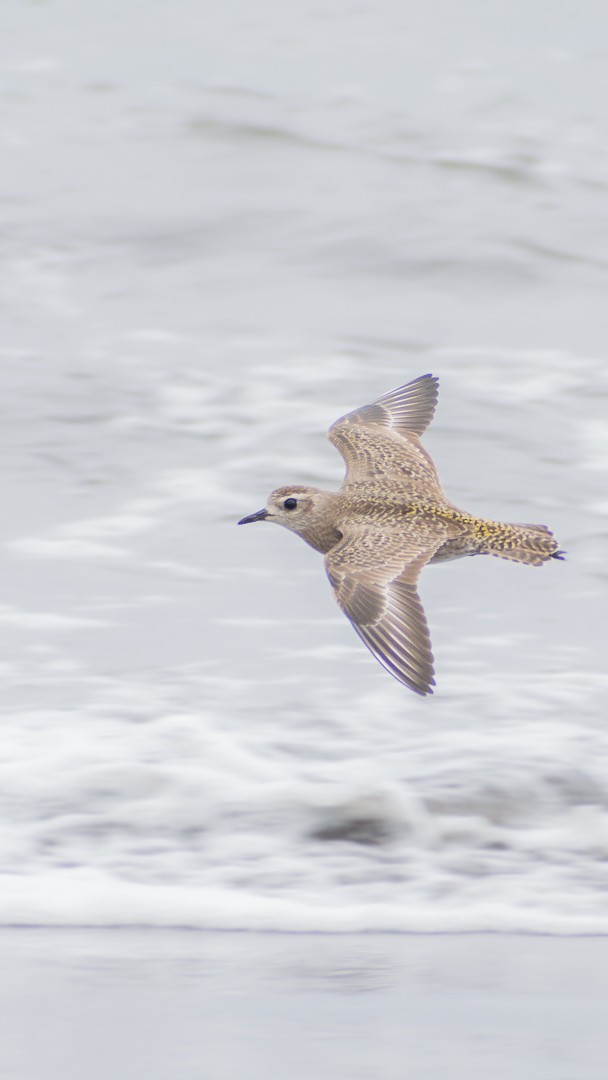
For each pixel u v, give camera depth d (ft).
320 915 33.14
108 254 77.51
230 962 30.86
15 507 53.36
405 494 35.27
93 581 48.85
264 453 57.98
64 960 30.89
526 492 55.16
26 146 91.35
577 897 34.04
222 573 49.67
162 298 73.15
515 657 44.73
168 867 34.94
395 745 39.68
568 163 90.89
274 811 36.78
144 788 37.47
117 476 55.88
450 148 92.43
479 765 38.60
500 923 32.94
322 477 56.29
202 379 64.44
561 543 51.62
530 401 62.95
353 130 94.63
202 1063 26.43
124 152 90.43
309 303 72.95
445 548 33.01
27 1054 26.73
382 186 86.17
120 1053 26.73
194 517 53.26
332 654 44.91
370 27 115.14
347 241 78.95
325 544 35.24
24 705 41.22
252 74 104.17
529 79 105.60
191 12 116.88
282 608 47.55
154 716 40.68
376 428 39.50
